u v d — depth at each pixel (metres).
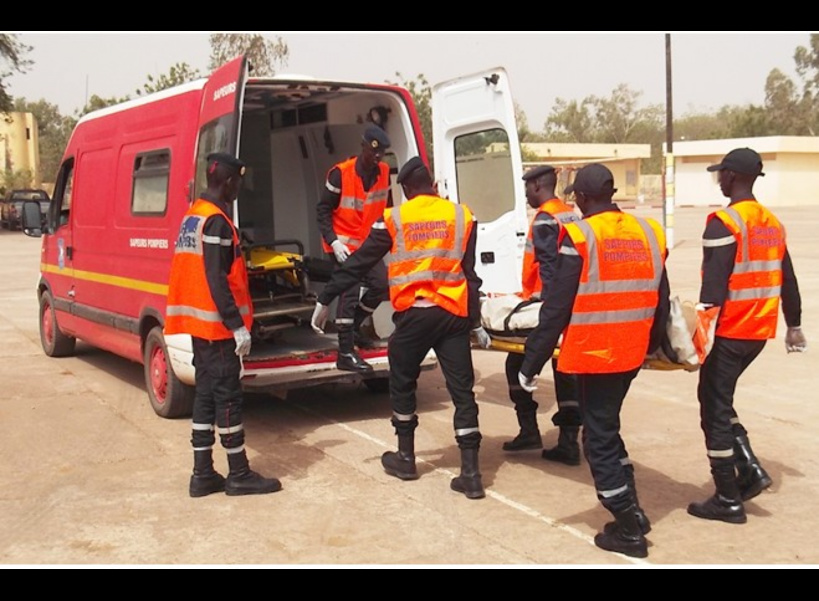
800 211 44.31
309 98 7.92
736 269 4.71
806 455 6.17
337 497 5.37
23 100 78.56
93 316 8.53
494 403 7.86
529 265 5.81
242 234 7.45
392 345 5.48
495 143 7.46
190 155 6.73
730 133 72.31
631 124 92.88
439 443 6.54
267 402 7.86
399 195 7.73
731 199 4.98
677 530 4.82
